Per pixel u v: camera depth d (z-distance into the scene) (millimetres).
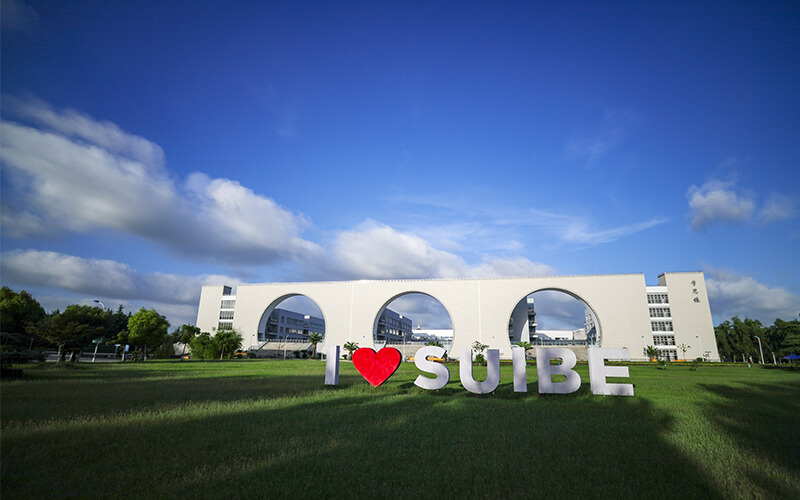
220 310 103750
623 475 7430
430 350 19453
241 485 6605
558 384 18016
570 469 7738
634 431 11172
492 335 89188
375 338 96188
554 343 95938
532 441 9867
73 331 38531
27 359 23234
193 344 71625
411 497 6328
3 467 7238
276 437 9797
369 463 7848
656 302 85000
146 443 9008
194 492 6289
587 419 13008
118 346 76875
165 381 23375
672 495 6559
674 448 9391
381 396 17891
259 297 102062
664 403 16891
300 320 131125
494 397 18500
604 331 84562
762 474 7625
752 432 11273
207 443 9055
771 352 95688
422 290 94562
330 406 14836
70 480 6703
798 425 12531
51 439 9172
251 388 20250
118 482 6680
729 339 102312
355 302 97188
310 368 41156
